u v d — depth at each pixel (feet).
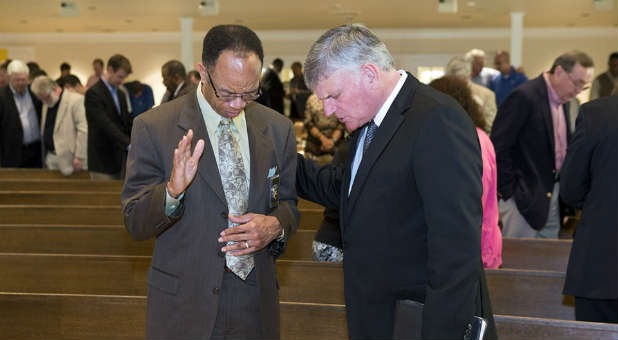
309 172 7.00
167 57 47.75
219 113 5.86
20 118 21.01
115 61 17.97
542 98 11.87
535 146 12.00
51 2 33.94
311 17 38.93
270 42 46.03
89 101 17.66
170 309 5.79
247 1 33.22
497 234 8.63
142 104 25.18
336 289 9.56
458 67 15.72
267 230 5.84
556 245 11.48
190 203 5.76
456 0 32.65
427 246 5.48
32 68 25.94
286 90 37.93
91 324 8.25
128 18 39.68
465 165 5.10
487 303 5.53
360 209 5.60
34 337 8.34
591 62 11.35
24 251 11.94
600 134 8.15
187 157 5.30
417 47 44.86
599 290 8.20
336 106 5.52
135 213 5.56
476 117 8.41
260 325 6.09
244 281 6.02
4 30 46.50
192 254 5.76
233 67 5.37
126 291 10.03
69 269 10.04
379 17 39.04
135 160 5.81
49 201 15.48
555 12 36.29
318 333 7.98
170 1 33.12
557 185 12.49
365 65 5.35
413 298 5.54
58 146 19.19
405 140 5.33
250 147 6.07
